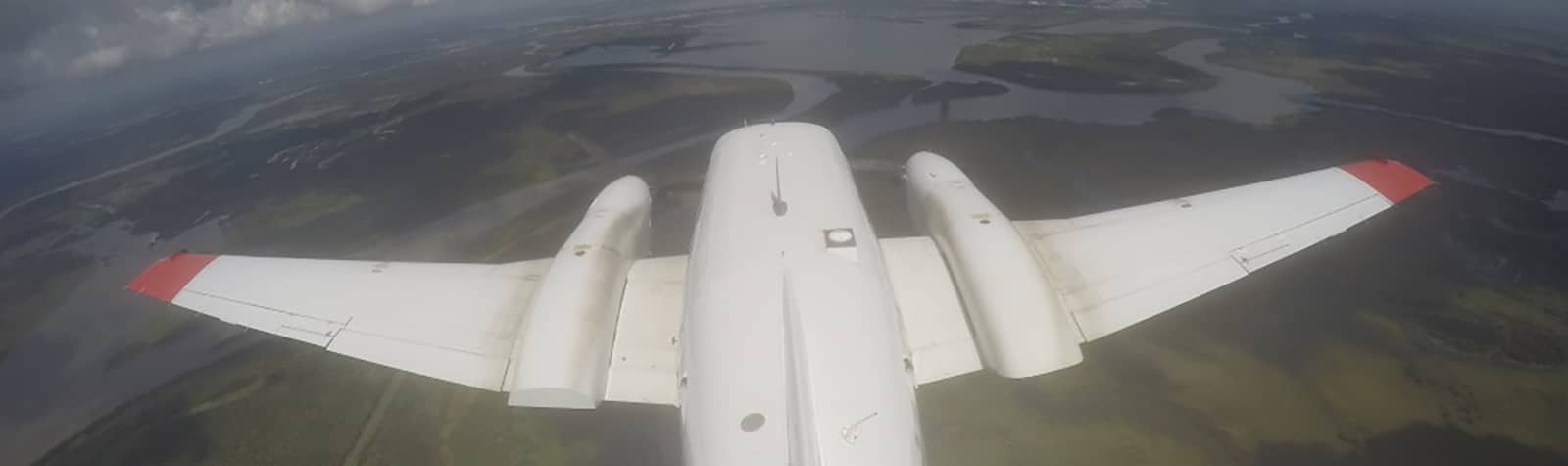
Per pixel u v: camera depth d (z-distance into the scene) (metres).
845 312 12.25
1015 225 17.05
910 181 20.20
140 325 23.81
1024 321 12.95
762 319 12.05
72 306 25.95
